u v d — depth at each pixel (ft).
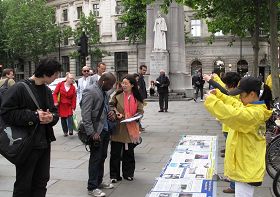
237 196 14.46
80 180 23.68
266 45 186.70
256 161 14.23
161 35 96.78
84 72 41.75
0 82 33.22
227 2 59.31
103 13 209.97
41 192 16.10
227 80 23.67
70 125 41.19
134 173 25.40
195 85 89.04
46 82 15.58
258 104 14.48
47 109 15.52
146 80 98.27
